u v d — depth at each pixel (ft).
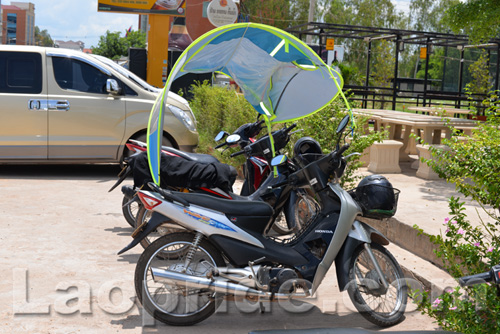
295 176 15.39
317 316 15.37
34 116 31.24
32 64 31.40
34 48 31.60
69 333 13.50
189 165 16.62
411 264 18.13
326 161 14.99
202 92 48.37
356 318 15.29
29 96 31.19
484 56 63.05
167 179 16.60
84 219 23.86
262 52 17.76
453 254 14.96
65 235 21.48
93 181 32.14
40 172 34.53
